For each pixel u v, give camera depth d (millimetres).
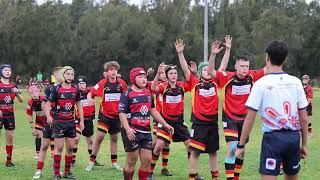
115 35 105875
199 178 14695
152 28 107062
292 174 8898
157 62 109438
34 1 103438
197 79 14766
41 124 18844
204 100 13391
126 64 108375
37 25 99188
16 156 19984
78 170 16500
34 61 100062
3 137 27016
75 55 107125
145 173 12414
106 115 16406
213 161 13797
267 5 114125
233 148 12914
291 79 8711
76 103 15227
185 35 105812
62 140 14695
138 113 12172
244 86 13047
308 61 112688
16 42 98750
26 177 15266
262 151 8734
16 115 42500
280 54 8625
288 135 8578
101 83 16453
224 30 106562
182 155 19938
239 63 12961
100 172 16078
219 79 13180
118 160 18656
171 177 15312
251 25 107438
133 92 12180
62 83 14750
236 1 114312
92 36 107625
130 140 11961
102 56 107812
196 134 13461
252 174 15492
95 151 16484
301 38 100438
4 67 17516
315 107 53562
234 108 13102
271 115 8602
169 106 14969
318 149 21516
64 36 103312
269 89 8602
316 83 111062
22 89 85750
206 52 38750
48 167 17188
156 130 15359
